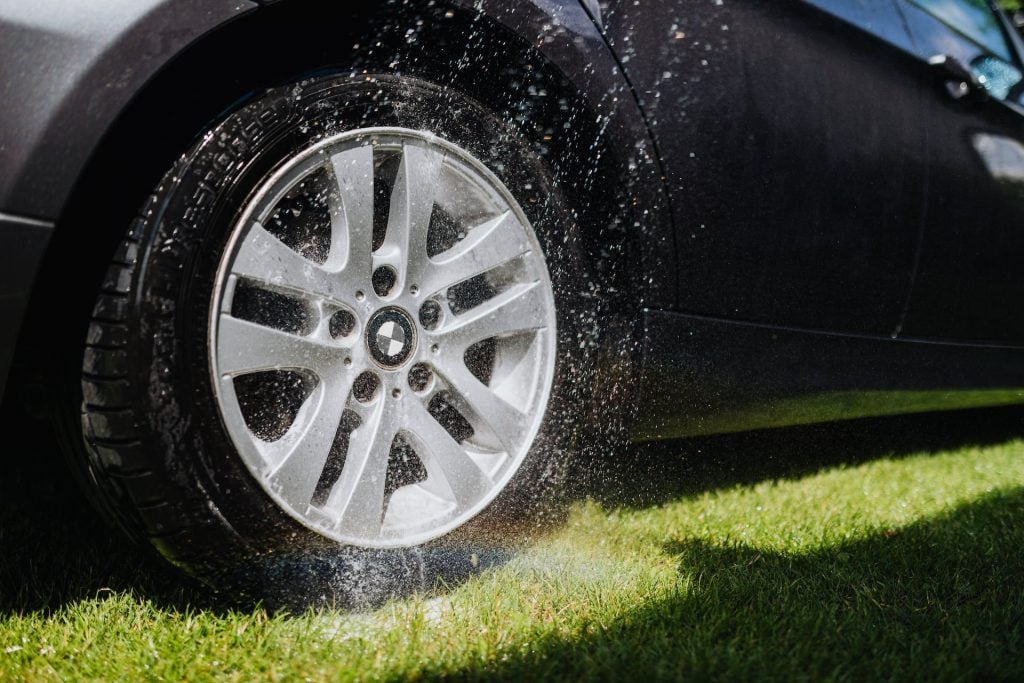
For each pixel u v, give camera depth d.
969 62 3.03
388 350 1.73
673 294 2.12
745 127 2.20
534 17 1.82
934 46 2.90
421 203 1.77
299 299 1.65
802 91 2.35
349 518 1.67
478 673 1.37
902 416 4.06
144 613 1.60
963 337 3.05
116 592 1.69
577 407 2.02
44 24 1.39
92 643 1.49
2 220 1.36
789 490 2.68
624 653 1.45
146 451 1.46
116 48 1.41
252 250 1.57
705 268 2.17
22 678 1.37
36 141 1.37
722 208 2.17
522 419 1.90
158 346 1.46
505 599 1.69
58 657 1.45
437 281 1.79
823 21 2.48
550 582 1.79
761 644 1.52
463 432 1.98
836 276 2.49
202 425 1.51
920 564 2.00
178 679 1.39
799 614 1.65
